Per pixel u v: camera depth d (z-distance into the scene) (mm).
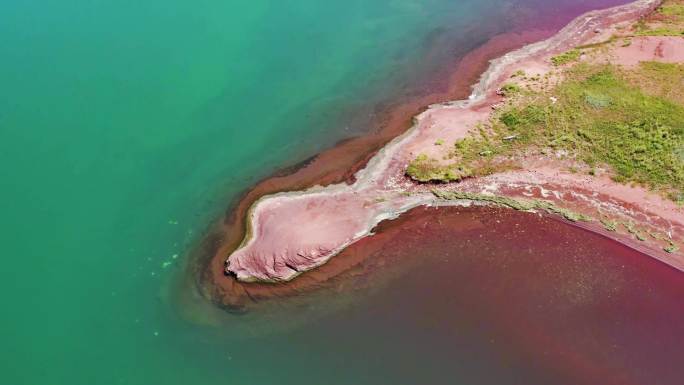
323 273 35812
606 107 44406
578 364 31516
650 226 37312
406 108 47281
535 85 47531
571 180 40094
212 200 40812
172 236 38750
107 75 50562
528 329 32969
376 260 36375
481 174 40625
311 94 49188
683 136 41562
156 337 33531
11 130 45656
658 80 46500
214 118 47094
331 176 41688
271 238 37031
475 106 46625
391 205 39250
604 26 55812
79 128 46000
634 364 31438
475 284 35125
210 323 34031
